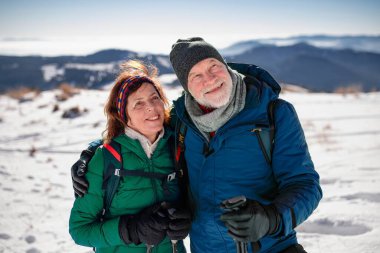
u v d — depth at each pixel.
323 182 5.21
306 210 1.89
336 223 3.73
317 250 3.27
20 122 12.93
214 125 2.11
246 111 2.09
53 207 5.32
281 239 2.14
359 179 5.10
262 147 2.07
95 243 2.22
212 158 2.16
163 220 2.10
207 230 2.25
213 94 2.05
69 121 12.56
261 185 2.13
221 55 2.22
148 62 2.58
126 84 2.27
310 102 15.42
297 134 2.07
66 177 6.86
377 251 3.05
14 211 5.17
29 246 4.12
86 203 2.24
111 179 2.21
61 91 18.62
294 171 2.01
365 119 11.12
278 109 2.10
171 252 2.41
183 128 2.34
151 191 2.27
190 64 2.15
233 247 2.21
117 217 2.21
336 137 8.70
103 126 11.54
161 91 2.54
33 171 7.31
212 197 2.18
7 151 9.15
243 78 2.19
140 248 2.30
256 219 1.70
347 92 19.42
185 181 2.44
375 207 3.99
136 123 2.26
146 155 2.28
